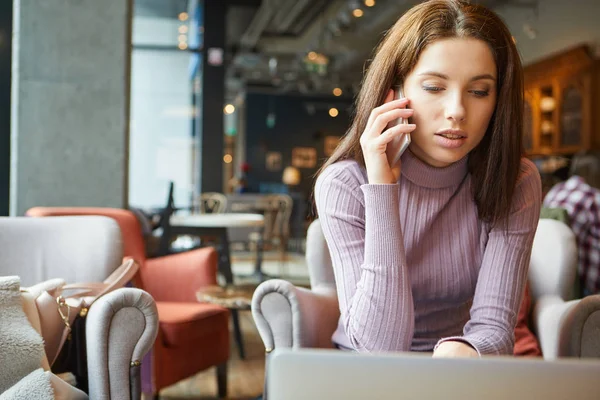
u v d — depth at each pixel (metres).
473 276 1.53
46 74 4.21
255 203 12.16
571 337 1.85
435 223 1.51
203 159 10.88
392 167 1.41
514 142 1.41
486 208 1.46
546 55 9.83
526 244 1.46
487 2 10.98
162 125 10.87
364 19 13.52
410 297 1.35
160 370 3.04
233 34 13.84
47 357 1.77
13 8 4.38
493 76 1.35
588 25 8.75
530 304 2.39
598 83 8.56
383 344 1.33
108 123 4.27
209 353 3.42
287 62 18.28
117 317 1.78
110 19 4.27
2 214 4.37
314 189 1.59
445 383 0.73
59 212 3.52
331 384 0.73
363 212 1.48
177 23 10.78
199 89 10.92
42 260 2.31
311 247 2.24
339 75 18.91
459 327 1.59
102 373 1.77
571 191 3.42
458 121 1.33
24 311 1.67
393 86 1.43
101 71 4.26
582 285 3.38
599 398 0.73
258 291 2.02
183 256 3.81
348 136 1.52
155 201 10.86
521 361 0.73
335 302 2.17
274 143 21.78
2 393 1.50
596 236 3.36
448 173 1.47
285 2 12.98
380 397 0.73
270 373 0.74
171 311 3.30
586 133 8.68
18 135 4.17
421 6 1.40
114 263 2.33
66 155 4.23
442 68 1.33
